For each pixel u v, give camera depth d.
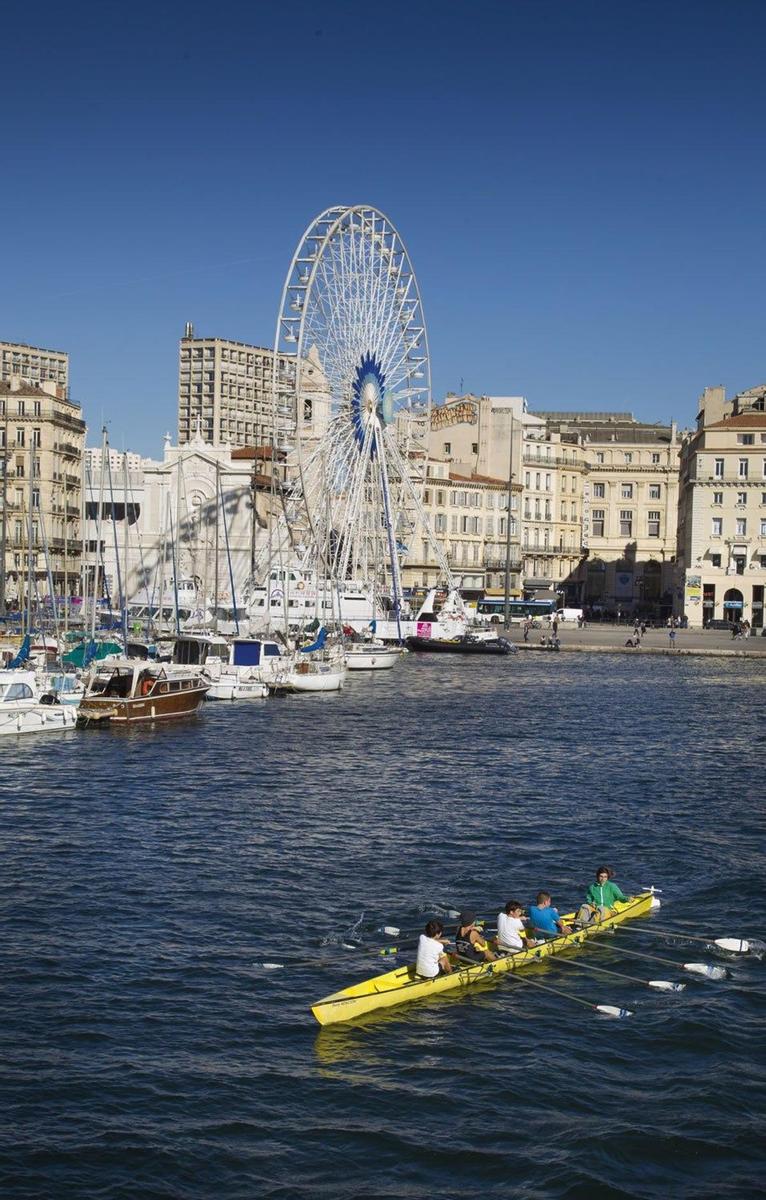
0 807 52.22
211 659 96.50
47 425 166.25
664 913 39.44
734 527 178.25
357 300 116.62
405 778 60.91
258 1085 27.56
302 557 125.69
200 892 40.59
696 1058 29.33
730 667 129.62
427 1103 26.98
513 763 65.94
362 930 37.28
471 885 42.16
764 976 34.47
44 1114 26.14
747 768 65.56
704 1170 24.77
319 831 49.16
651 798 57.00
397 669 124.06
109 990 32.34
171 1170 24.30
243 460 176.88
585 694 101.19
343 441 117.00
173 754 66.31
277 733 75.25
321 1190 23.83
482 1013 31.47
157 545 166.75
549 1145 25.48
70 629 117.06
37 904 38.97
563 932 36.34
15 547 156.88
